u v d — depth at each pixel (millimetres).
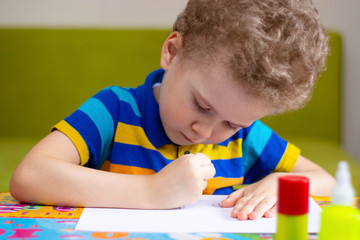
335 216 470
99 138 861
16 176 717
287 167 1002
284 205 481
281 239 483
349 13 2383
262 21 685
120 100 939
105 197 679
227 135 799
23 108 2154
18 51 2145
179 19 865
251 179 1032
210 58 703
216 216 653
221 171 952
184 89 749
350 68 2406
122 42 2188
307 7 743
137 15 2346
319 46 747
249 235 575
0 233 552
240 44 679
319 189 895
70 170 703
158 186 685
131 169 882
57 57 2158
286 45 681
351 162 1747
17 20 2305
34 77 2152
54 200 688
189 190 682
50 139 802
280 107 727
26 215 634
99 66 2178
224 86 692
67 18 2320
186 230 584
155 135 895
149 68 2203
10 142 2049
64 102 2166
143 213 652
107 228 581
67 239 536
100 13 2330
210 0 760
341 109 2301
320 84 2242
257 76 674
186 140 860
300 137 2242
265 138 1011
